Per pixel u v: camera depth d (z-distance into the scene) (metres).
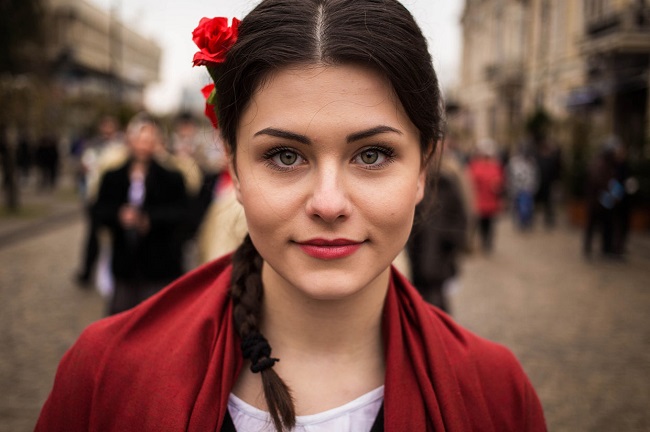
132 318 1.10
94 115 24.78
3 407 3.47
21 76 13.70
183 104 6.26
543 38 22.67
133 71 56.50
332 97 0.85
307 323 1.02
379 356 1.06
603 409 3.65
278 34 0.86
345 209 0.85
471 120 33.62
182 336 1.05
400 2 0.94
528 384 1.14
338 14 0.87
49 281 6.59
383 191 0.88
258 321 1.07
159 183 3.65
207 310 1.06
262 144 0.88
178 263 3.75
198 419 0.95
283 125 0.86
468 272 7.62
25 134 18.55
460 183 3.66
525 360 4.43
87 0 45.81
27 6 14.49
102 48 50.19
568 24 19.92
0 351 4.39
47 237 9.69
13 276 6.82
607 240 8.66
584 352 4.62
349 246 0.87
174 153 5.98
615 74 16.19
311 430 0.98
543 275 7.48
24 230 10.20
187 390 0.98
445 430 1.00
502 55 28.41
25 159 19.05
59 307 5.57
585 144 12.91
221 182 4.45
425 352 1.05
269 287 1.06
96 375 1.05
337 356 1.03
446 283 3.68
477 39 32.91
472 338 1.15
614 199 8.53
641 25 14.74
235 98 0.91
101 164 3.77
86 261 6.40
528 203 11.84
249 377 1.03
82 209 13.54
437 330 1.09
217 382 0.99
